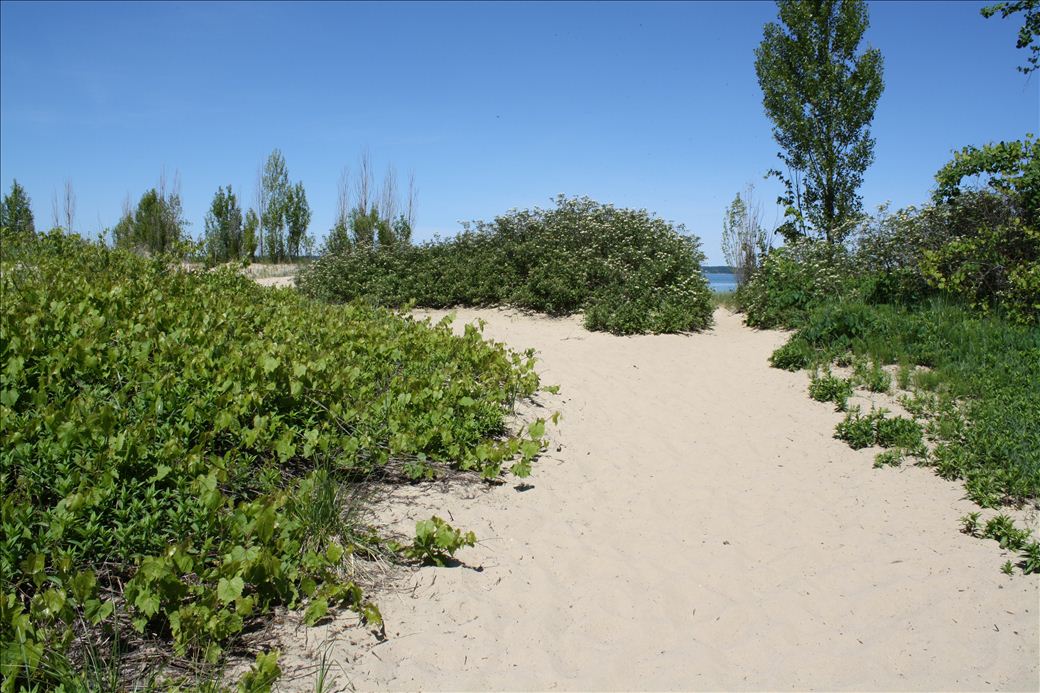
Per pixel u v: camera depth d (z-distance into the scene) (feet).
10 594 8.79
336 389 16.55
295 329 22.49
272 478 13.07
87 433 11.57
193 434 13.43
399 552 12.60
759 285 38.93
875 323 30.27
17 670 7.75
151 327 18.24
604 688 10.03
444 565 12.55
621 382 27.09
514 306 39.52
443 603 11.44
